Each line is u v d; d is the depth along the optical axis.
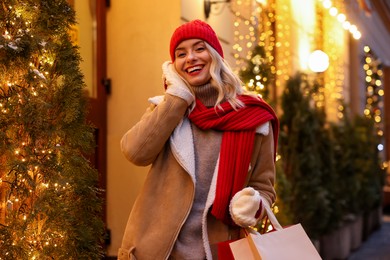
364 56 16.66
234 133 2.93
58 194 3.09
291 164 8.16
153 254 2.86
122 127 5.26
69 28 3.26
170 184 2.92
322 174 9.02
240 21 6.98
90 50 5.14
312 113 8.35
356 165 11.19
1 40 2.91
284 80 8.98
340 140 10.94
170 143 2.92
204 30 2.99
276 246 2.72
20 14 3.07
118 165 5.21
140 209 2.94
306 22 10.73
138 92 5.25
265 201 2.98
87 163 3.22
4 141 2.93
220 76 3.02
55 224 3.08
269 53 7.83
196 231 2.90
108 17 5.36
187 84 2.99
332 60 12.02
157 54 5.23
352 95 15.16
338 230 9.38
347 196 10.28
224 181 2.86
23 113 3.00
